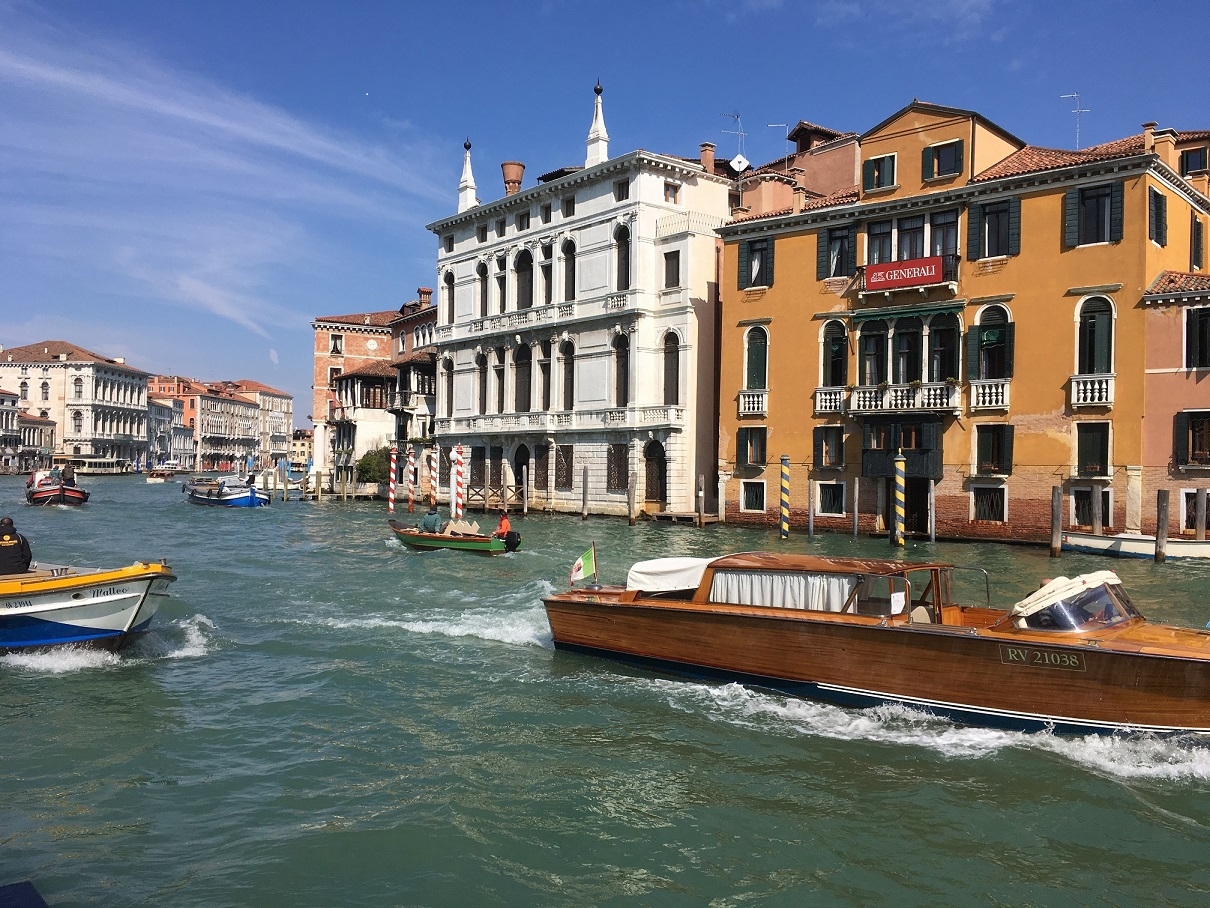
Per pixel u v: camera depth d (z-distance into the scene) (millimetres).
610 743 9391
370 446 58281
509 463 42188
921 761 8812
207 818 7680
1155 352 23766
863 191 29250
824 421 29906
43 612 11891
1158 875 6844
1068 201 25062
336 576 19984
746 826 7590
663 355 35781
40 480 49094
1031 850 7195
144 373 122688
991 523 26266
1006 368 26031
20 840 7258
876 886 6699
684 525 32781
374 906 6375
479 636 13859
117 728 9789
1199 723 8555
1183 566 20594
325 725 9953
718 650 11125
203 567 21516
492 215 43375
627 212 36312
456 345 45719
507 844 7270
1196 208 27047
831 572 10570
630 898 6527
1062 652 8977
